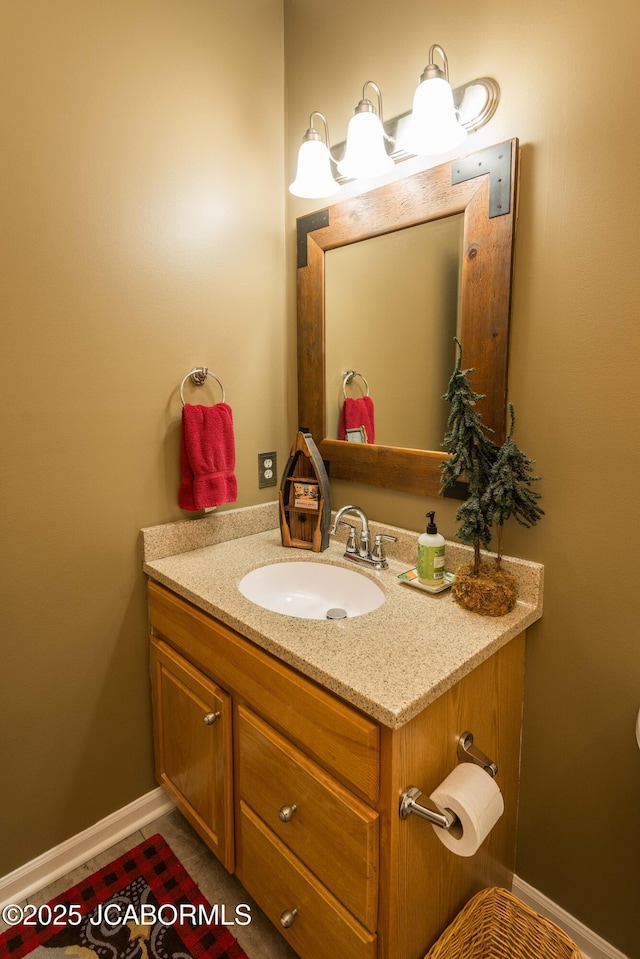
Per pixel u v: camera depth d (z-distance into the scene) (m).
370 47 1.42
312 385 1.70
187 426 1.52
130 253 1.40
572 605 1.18
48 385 1.30
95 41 1.29
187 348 1.55
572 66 1.05
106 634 1.50
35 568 1.34
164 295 1.49
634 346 1.03
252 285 1.69
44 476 1.33
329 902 1.03
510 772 1.28
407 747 0.91
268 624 1.14
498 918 1.14
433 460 1.39
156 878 1.46
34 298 1.25
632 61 0.98
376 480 1.54
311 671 0.98
